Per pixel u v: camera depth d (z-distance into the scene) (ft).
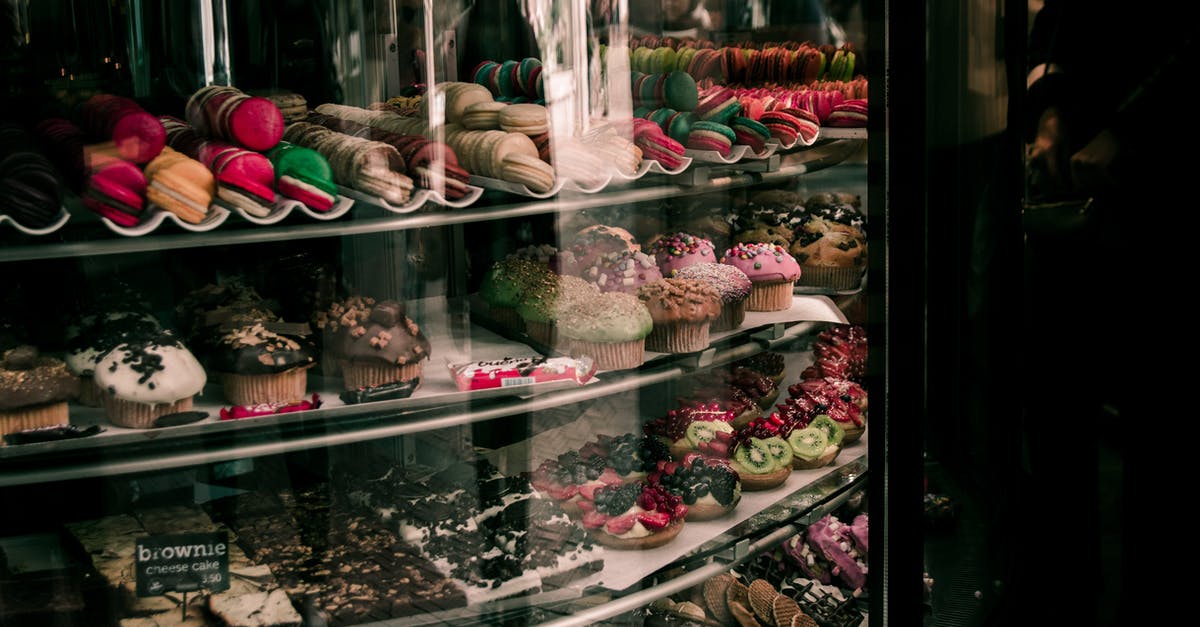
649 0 6.09
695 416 6.73
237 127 5.16
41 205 4.76
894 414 6.73
